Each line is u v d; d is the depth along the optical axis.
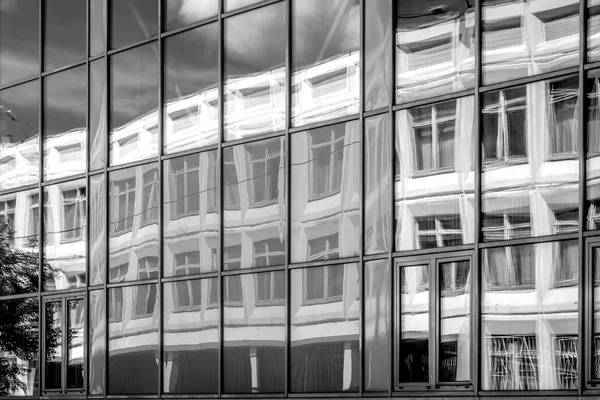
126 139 21.02
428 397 15.29
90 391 21.22
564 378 13.84
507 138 14.85
